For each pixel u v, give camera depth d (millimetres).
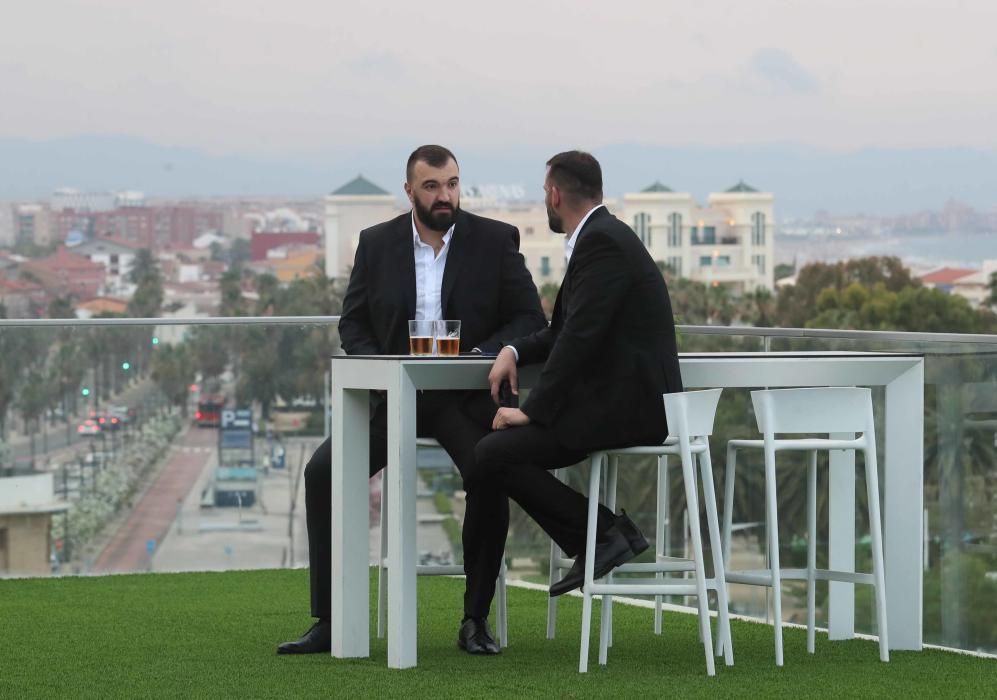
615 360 3496
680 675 3467
